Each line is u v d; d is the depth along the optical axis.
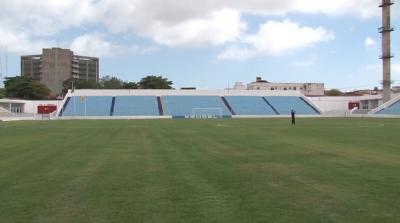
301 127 45.59
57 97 157.25
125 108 105.44
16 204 9.67
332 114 104.81
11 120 81.06
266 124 53.91
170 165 15.71
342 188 11.12
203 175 13.38
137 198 10.16
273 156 18.47
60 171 14.48
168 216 8.52
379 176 12.95
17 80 146.12
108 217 8.52
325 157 17.95
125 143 25.50
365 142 25.64
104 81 193.50
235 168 14.87
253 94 119.25
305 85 182.00
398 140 27.09
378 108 96.88
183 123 58.84
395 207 9.06
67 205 9.54
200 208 9.11
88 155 19.23
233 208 9.09
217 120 72.62
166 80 175.12
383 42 101.12
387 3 99.50
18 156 19.14
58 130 42.06
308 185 11.59
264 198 10.02
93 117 93.12
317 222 8.00
